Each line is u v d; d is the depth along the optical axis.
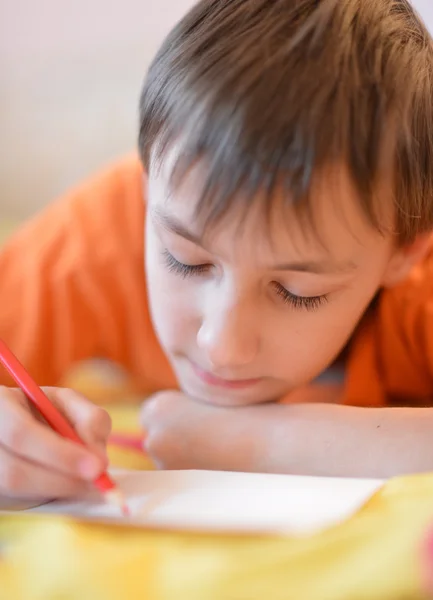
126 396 0.96
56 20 1.58
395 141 0.55
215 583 0.36
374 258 0.58
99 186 0.95
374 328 0.79
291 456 0.60
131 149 1.51
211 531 0.42
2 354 0.54
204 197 0.51
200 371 0.63
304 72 0.52
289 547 0.39
